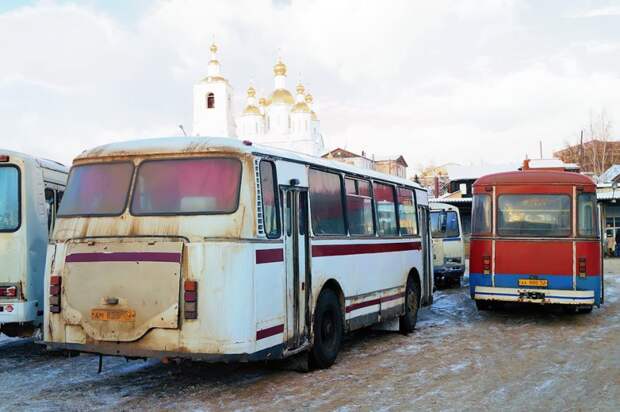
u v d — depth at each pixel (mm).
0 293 9117
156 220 7113
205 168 7230
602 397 7285
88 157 7695
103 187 7496
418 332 12117
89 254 7164
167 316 6773
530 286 12867
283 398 7250
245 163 7188
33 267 9320
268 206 7551
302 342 8180
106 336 6973
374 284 10586
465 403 7035
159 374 8516
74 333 7145
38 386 7930
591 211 12773
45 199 9859
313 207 8734
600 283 12789
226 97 71750
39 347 10797
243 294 6887
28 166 9484
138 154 7477
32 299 9242
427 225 13852
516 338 11305
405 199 12570
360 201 10398
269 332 7305
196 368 8836
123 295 6949
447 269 21000
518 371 8625
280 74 78875
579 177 12914
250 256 7016
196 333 6715
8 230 9250
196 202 7102
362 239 10211
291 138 76188
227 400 7184
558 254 12766
